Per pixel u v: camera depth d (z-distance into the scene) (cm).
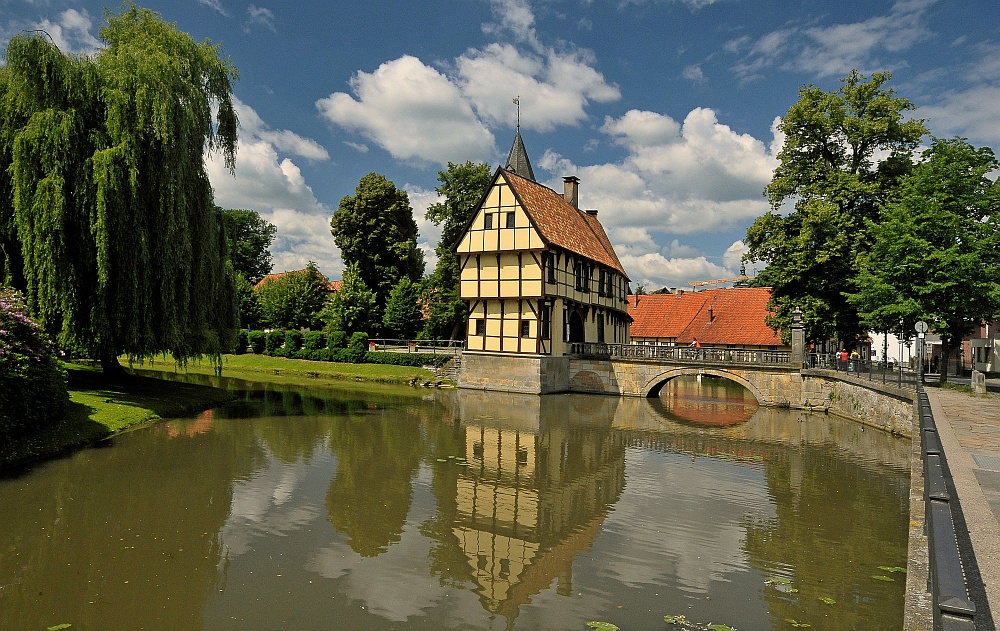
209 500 1188
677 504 1242
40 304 1683
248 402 2598
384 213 4900
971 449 1024
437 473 1456
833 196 2653
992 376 2980
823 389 2672
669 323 4872
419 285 4622
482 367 3319
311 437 1847
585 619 752
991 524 628
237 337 2438
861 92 2683
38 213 1650
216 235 2275
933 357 3622
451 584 846
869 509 1218
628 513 1180
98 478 1300
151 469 1391
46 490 1206
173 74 1856
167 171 1825
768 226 2891
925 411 968
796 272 2730
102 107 1812
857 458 1686
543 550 982
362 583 841
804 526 1112
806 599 817
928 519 432
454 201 4091
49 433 1523
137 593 792
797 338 2767
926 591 462
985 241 2062
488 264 3300
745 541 1034
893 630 734
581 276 3662
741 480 1439
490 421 2262
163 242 1848
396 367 3856
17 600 766
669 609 783
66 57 1766
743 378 2881
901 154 2672
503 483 1385
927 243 2080
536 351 3161
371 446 1742
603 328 4062
